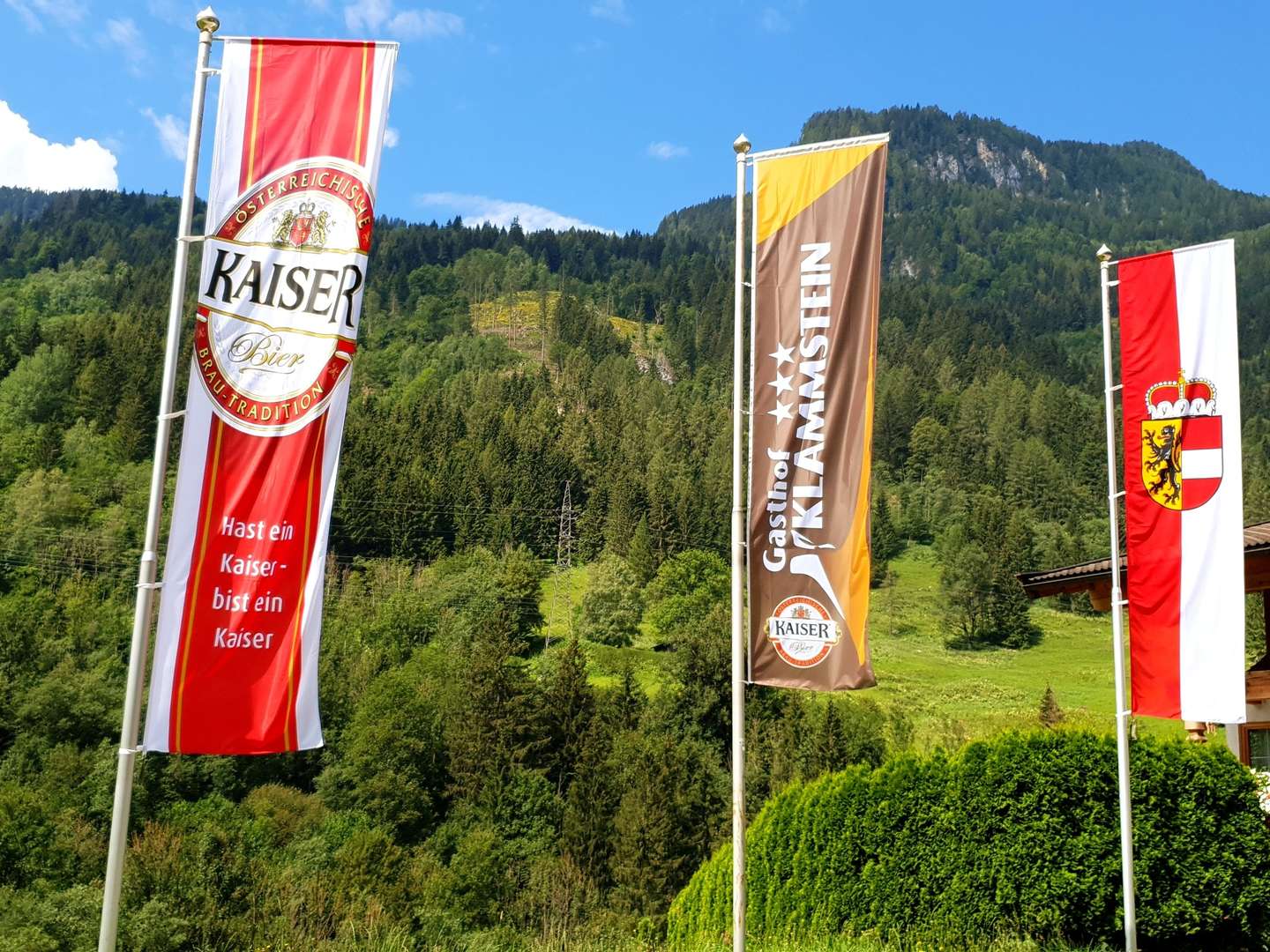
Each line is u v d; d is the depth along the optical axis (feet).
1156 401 37.29
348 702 204.74
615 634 322.75
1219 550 35.78
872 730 202.28
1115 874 37.91
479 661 199.93
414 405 529.04
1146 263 38.06
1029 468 523.29
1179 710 35.68
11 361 436.35
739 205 37.52
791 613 34.91
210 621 28.81
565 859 156.66
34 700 165.48
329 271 30.73
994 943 38.40
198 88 31.30
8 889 73.67
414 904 122.72
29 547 264.31
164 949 72.18
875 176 36.06
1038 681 297.94
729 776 183.73
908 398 620.90
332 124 31.19
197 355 29.73
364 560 359.66
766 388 36.04
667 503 426.10
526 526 415.85
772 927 44.57
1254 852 37.83
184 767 154.51
